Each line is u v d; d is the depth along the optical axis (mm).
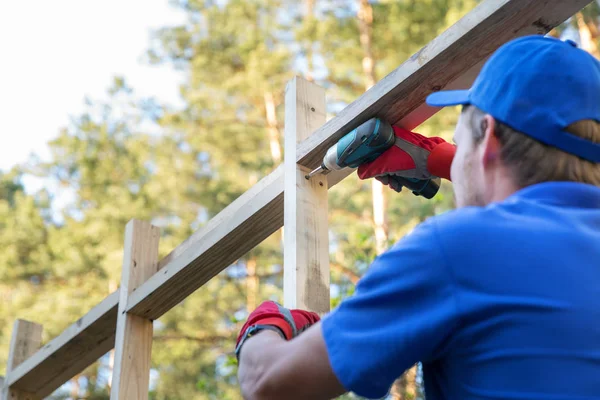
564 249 1293
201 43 17969
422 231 1348
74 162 19203
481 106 1462
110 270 16250
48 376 4543
